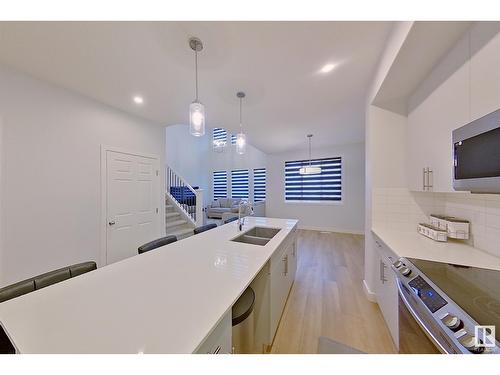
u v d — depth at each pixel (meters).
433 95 1.57
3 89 2.03
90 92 2.62
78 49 1.78
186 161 8.38
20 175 2.15
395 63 1.52
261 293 1.60
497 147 0.80
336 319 1.98
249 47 1.74
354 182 5.83
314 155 6.38
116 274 1.18
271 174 7.06
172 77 2.23
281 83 2.36
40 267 2.29
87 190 2.75
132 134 3.38
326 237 5.37
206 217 8.07
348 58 1.90
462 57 1.23
